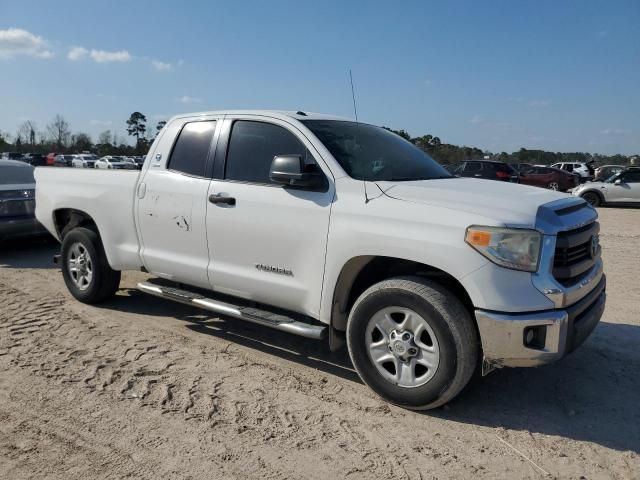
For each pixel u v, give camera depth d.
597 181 22.22
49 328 5.18
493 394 3.97
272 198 4.21
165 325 5.36
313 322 4.23
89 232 5.80
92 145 85.25
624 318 5.77
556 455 3.21
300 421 3.54
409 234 3.53
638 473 3.04
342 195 3.90
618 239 11.66
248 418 3.56
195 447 3.22
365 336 3.81
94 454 3.14
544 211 3.48
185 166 4.90
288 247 4.12
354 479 2.95
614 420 3.62
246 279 4.41
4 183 9.05
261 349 4.78
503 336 3.29
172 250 4.98
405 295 3.56
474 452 3.23
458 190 3.81
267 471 3.00
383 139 4.80
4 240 8.87
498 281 3.29
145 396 3.83
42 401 3.75
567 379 4.23
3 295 6.32
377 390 3.80
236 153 4.59
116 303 6.07
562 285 3.43
